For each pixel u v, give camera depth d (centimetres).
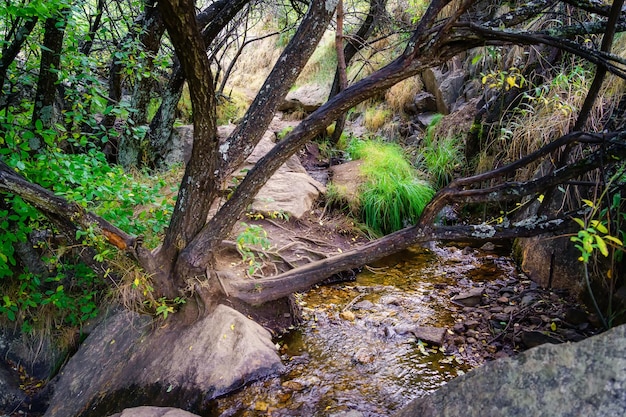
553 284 391
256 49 1245
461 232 305
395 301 405
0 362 385
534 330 328
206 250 310
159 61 445
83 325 402
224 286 343
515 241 491
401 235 319
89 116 382
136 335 347
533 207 458
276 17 1034
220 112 888
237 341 303
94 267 322
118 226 350
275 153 289
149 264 309
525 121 513
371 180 598
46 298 392
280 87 283
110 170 365
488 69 664
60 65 375
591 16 460
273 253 446
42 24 393
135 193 359
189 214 302
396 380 295
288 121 970
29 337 400
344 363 315
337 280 459
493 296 399
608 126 392
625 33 459
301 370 308
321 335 354
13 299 381
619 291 311
